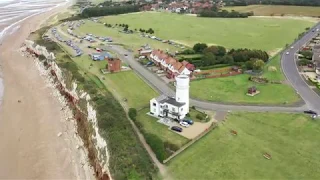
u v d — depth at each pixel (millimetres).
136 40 158250
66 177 62406
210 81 100125
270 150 62969
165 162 58906
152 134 65750
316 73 107688
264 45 150000
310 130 70312
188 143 64312
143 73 107250
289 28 193875
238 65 115375
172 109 73938
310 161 59562
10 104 93875
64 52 128375
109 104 77188
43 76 115375
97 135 66688
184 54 131000
